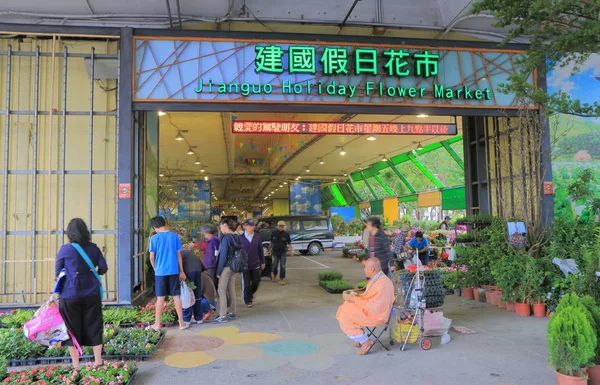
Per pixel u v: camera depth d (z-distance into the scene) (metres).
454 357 5.17
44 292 8.09
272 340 6.04
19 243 8.33
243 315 7.70
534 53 5.75
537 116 8.85
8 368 4.97
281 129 8.56
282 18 9.05
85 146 8.63
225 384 4.46
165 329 6.64
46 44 8.57
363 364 5.00
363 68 8.66
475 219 9.76
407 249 10.70
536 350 5.39
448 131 8.98
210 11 8.63
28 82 8.52
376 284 5.38
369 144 19.64
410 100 8.80
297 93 8.48
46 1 7.97
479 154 11.20
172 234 6.71
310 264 17.30
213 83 8.30
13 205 8.35
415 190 25.55
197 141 18.19
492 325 6.66
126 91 8.06
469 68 9.09
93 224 8.59
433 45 9.00
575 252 7.42
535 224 8.52
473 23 9.29
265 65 8.44
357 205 37.56
